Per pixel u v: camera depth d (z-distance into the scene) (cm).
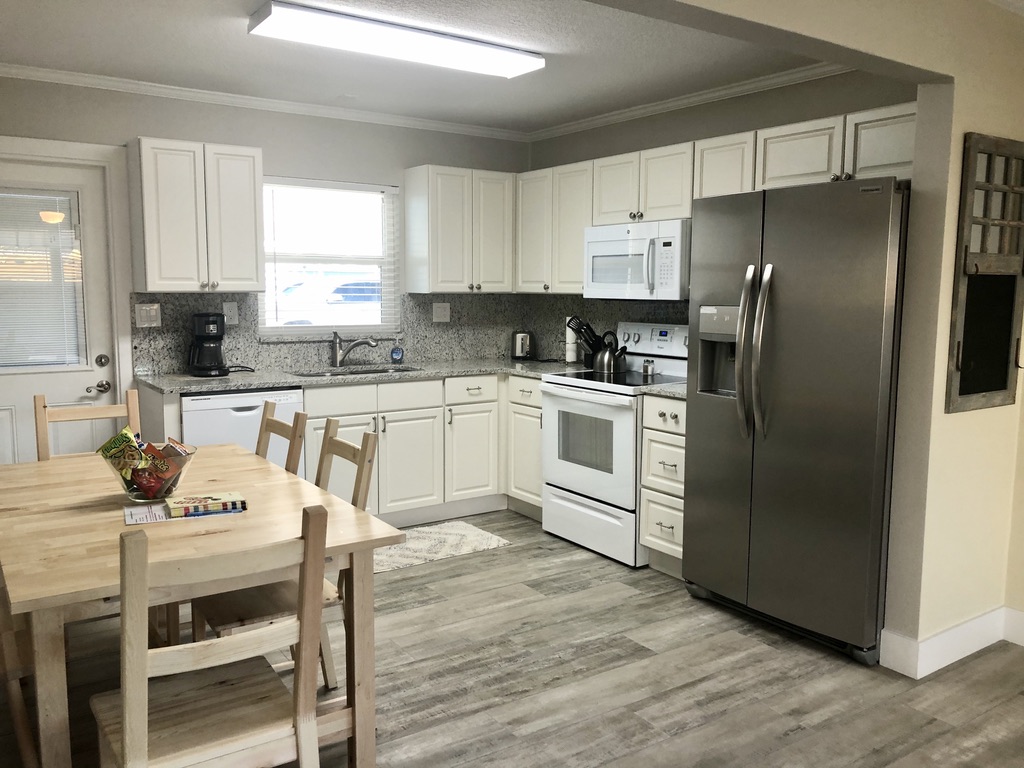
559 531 430
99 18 304
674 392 353
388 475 436
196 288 399
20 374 393
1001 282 288
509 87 407
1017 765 225
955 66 258
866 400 271
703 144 372
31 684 260
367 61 361
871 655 284
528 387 454
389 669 280
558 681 272
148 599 154
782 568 303
